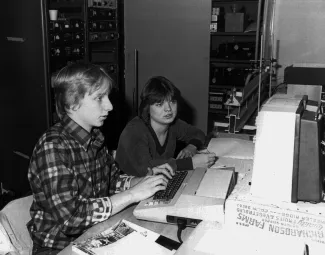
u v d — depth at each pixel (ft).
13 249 4.07
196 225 3.95
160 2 12.07
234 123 6.98
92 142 4.70
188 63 12.14
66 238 4.28
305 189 3.70
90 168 4.62
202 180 4.46
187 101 12.34
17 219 4.41
